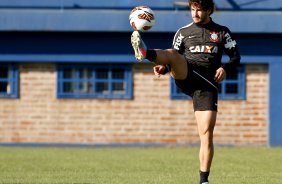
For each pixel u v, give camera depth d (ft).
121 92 206.49
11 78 207.00
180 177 120.37
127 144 205.46
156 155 170.71
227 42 96.12
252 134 205.98
